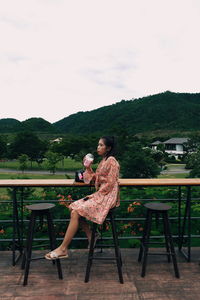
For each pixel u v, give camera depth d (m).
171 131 126.06
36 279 2.70
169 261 3.12
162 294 2.43
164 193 5.54
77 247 3.84
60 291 2.47
